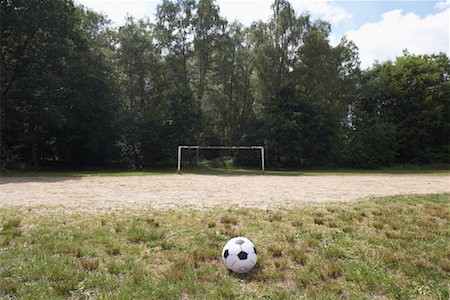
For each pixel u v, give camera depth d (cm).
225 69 3177
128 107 3256
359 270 381
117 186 1224
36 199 860
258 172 2447
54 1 2181
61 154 2945
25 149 2703
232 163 3158
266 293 329
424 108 3488
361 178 1817
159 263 407
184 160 2886
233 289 335
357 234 531
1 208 715
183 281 348
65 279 352
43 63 2159
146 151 2877
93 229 541
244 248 379
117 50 3033
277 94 3103
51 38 2214
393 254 432
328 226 581
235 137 3503
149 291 326
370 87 3559
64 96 2395
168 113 2778
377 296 327
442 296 324
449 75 3734
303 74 3175
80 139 2686
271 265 402
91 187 1177
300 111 3033
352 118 3506
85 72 2444
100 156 2898
